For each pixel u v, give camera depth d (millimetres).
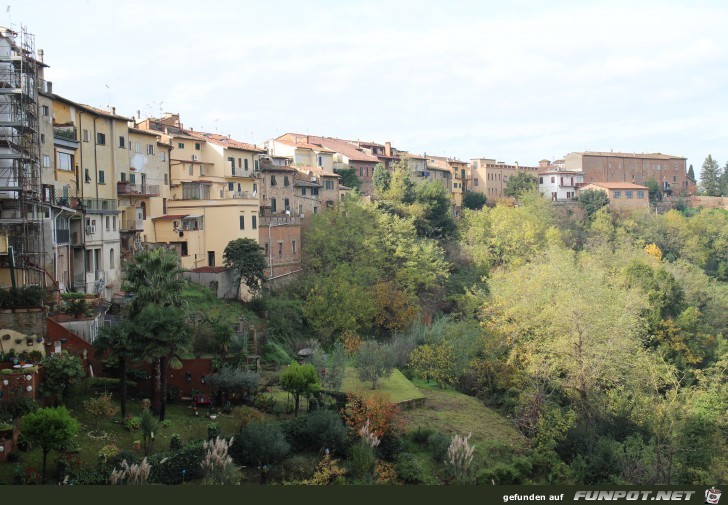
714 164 183375
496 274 78250
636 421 53562
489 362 61688
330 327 70312
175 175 78938
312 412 44156
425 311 81438
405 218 97688
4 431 33250
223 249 73562
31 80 52219
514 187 148250
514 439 50875
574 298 58531
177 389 45031
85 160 61875
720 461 51156
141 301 41406
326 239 83938
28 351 39188
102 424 38531
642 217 131375
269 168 90375
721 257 125812
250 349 56250
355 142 132000
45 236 50125
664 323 75188
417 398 54688
